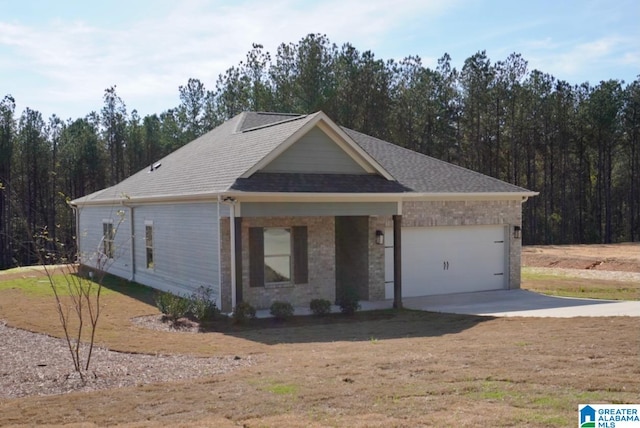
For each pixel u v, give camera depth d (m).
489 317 14.49
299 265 17.14
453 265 19.83
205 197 16.41
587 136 56.12
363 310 16.70
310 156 17.03
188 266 18.06
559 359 8.73
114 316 15.56
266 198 15.52
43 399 7.88
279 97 47.19
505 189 20.52
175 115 56.81
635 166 59.84
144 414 7.00
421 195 17.70
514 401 6.75
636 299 18.19
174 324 14.48
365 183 17.25
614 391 7.00
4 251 51.97
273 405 7.03
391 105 48.97
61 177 55.69
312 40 46.47
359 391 7.45
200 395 7.68
